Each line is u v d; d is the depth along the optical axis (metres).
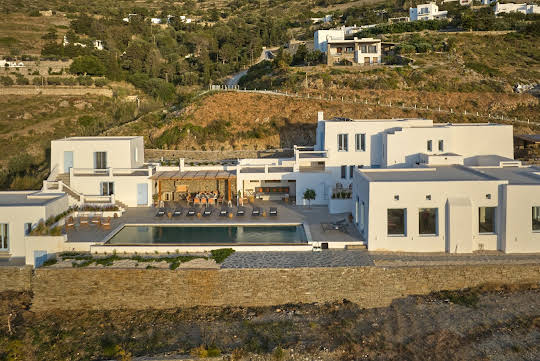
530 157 47.38
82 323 23.58
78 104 79.62
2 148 64.44
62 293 24.91
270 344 21.34
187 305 24.67
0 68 85.94
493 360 19.94
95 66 89.94
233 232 30.72
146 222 32.62
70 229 30.88
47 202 29.22
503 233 26.45
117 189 37.47
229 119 65.19
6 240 27.64
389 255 26.30
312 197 37.06
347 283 24.59
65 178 37.91
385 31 108.12
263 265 24.98
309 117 65.06
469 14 108.69
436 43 95.19
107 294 24.81
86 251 27.70
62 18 122.94
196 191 40.06
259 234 30.20
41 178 47.59
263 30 126.88
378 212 26.67
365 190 27.91
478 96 73.25
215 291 24.58
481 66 83.88
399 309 23.81
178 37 121.69
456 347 20.84
